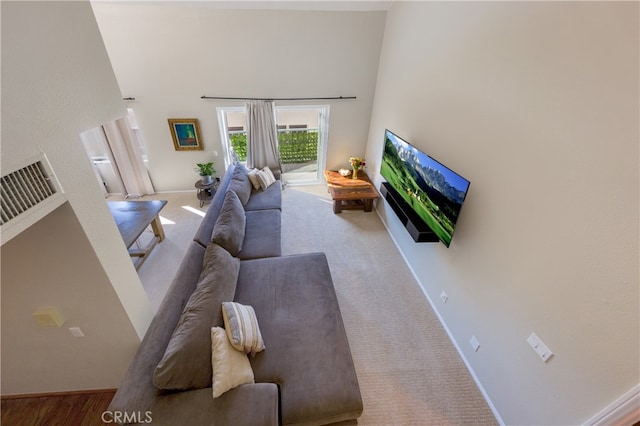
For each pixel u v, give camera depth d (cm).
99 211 146
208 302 195
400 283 323
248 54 416
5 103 98
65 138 124
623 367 124
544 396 165
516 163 177
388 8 396
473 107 217
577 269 142
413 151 293
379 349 247
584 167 135
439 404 209
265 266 270
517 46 173
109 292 159
